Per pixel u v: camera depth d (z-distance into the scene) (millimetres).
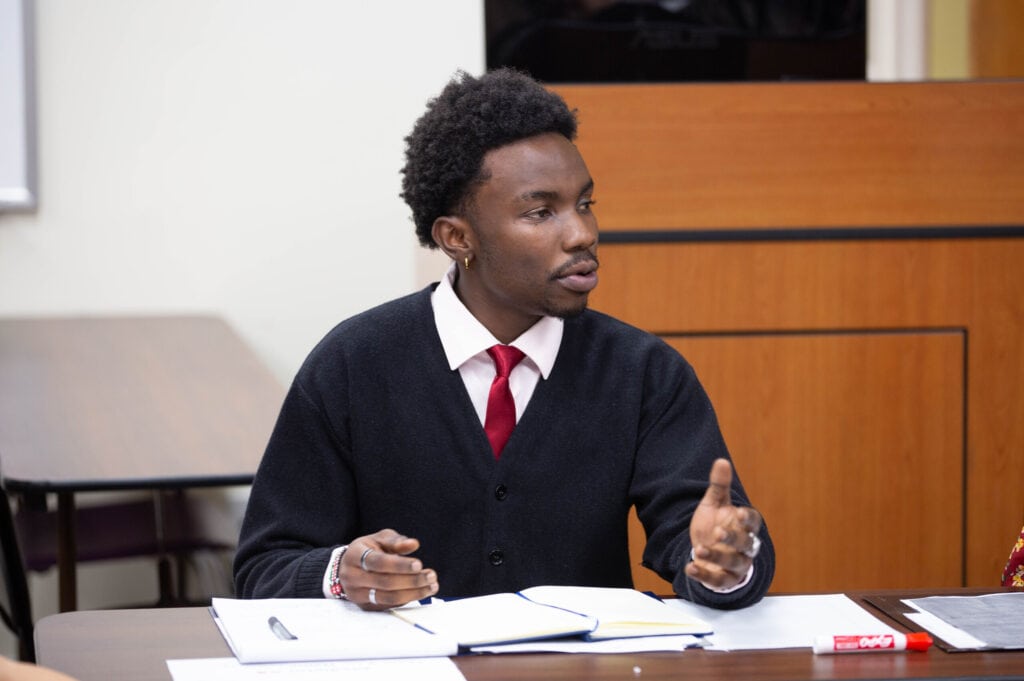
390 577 1948
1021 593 2145
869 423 4277
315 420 2357
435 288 2479
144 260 5430
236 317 5508
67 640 1902
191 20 5367
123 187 5387
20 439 3484
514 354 2350
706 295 4230
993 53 4480
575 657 1812
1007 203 4277
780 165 4215
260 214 5473
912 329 4277
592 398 2361
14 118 5242
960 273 4277
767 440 4258
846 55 4578
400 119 5492
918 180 4250
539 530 2314
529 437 2322
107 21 5320
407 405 2350
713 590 2027
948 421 4289
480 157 2248
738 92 4195
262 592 2174
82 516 4289
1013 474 4320
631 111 4176
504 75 2309
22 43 5215
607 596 2082
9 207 5266
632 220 4207
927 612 2027
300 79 5434
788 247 4238
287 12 5406
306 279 5523
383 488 2354
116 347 4719
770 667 1771
